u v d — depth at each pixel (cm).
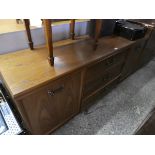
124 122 123
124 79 178
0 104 75
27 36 88
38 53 90
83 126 117
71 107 105
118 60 124
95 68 99
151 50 189
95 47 101
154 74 196
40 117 81
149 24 149
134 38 124
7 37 86
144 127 83
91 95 123
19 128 67
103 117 126
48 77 68
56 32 110
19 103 62
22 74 69
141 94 158
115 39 125
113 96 151
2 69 73
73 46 105
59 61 83
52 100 80
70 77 81
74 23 108
